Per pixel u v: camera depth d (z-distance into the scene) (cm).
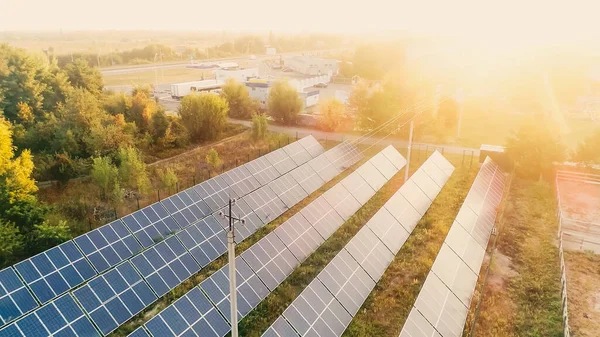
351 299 2494
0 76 6034
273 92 7781
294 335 2100
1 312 2123
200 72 15312
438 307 2362
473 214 3469
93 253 2675
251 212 3509
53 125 4959
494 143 6544
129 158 4125
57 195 4197
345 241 3478
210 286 2362
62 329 2062
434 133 7019
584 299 2814
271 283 2639
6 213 3095
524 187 4812
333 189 3691
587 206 4300
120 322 2267
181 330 2112
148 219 3116
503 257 3319
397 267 3131
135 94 6900
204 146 6081
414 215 3612
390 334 2503
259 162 4450
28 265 2366
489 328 2538
